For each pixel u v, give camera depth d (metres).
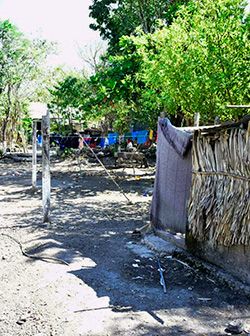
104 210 9.86
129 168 19.00
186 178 6.29
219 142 5.32
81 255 6.18
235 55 9.28
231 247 5.15
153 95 12.30
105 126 29.44
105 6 22.14
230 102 9.65
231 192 5.04
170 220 6.73
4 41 28.55
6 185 14.04
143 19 20.34
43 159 8.27
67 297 4.60
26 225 8.16
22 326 3.96
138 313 4.28
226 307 4.45
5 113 30.47
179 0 16.66
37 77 32.00
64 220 8.70
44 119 8.20
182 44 10.31
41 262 5.75
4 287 4.89
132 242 6.93
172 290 4.92
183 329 3.96
